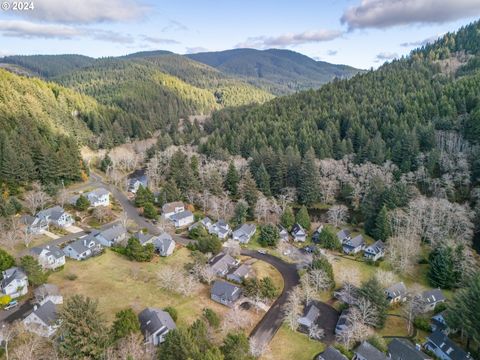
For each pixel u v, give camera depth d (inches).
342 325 2258.9
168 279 2504.9
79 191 4352.9
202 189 4424.2
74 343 1663.4
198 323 1908.2
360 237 3496.6
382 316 2362.2
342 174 4288.9
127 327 1882.4
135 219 3814.0
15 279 2299.5
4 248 2829.7
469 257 2933.1
